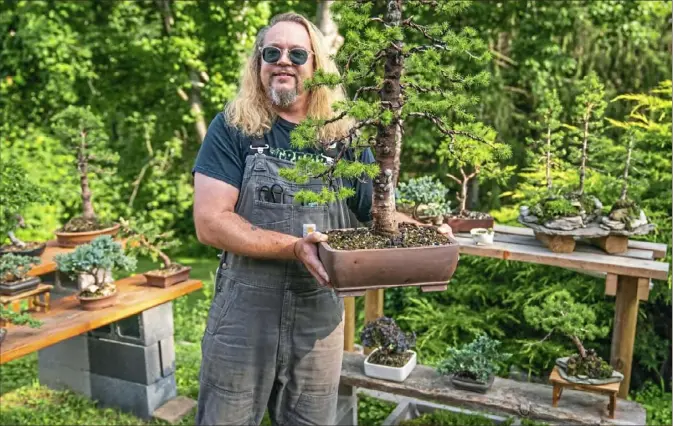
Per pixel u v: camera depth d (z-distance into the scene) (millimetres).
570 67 5582
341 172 1400
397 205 3166
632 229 2496
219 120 1755
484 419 3039
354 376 2789
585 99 2721
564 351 3805
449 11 1514
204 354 1832
